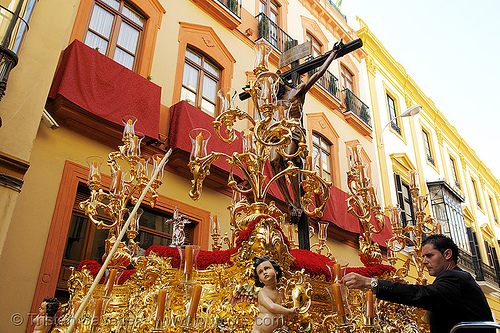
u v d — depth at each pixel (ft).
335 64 45.24
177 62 25.99
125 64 23.21
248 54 32.63
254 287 7.14
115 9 23.65
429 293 6.81
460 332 6.68
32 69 14.40
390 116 52.85
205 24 29.55
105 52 22.35
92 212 9.76
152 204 10.61
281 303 6.50
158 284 8.26
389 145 48.93
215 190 24.53
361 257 11.16
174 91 24.98
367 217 11.03
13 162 12.64
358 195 11.28
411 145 54.49
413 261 13.30
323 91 39.27
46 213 16.46
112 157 10.57
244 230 7.88
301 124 13.25
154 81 23.99
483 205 72.84
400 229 13.66
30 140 13.51
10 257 14.82
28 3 13.82
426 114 63.10
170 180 22.24
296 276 7.79
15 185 12.50
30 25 14.97
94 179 10.15
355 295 8.70
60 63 18.40
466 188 68.23
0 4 12.66
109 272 8.27
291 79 14.96
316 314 8.11
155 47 24.91
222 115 10.19
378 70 53.62
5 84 11.85
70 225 17.65
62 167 17.72
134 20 24.66
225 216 24.52
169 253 8.95
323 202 10.16
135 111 19.80
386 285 7.00
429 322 7.64
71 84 17.69
